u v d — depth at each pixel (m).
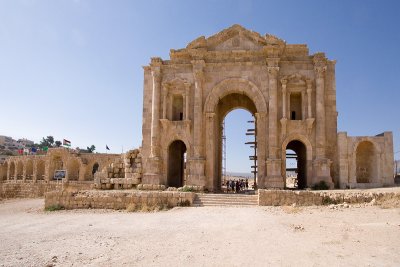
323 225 17.00
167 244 14.12
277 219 19.53
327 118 36.66
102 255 12.45
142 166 38.72
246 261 11.30
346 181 34.81
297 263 10.90
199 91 37.78
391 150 34.88
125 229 18.14
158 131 38.56
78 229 18.55
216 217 21.41
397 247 12.32
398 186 33.06
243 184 57.53
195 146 36.97
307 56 37.41
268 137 36.25
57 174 65.56
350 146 35.44
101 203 28.45
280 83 37.47
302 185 39.84
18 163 73.75
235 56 38.25
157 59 39.31
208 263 11.17
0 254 12.90
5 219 24.80
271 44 37.44
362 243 13.06
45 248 13.84
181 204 27.81
